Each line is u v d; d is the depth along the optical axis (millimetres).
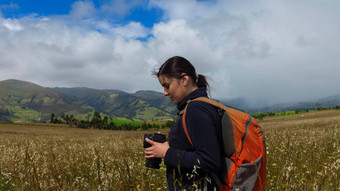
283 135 7766
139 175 3047
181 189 1934
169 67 2143
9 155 5148
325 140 6184
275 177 2934
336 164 2359
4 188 3178
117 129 79312
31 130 55781
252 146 1853
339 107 124188
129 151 6055
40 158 4250
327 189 2203
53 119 100562
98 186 2771
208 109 1910
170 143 2105
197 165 1812
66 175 3449
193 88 2162
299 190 2354
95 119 82938
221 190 1882
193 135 1891
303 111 121562
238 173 1796
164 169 3227
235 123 1880
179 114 2166
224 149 1896
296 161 3436
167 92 2199
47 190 2809
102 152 5836
